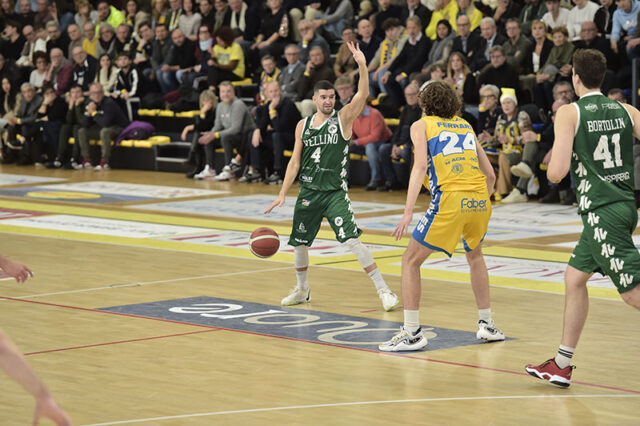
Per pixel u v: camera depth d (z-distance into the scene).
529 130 25.03
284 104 28.94
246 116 30.20
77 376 9.82
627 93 25.89
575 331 9.34
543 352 10.91
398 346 10.93
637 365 10.36
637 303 8.99
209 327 12.13
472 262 11.34
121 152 34.25
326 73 29.70
